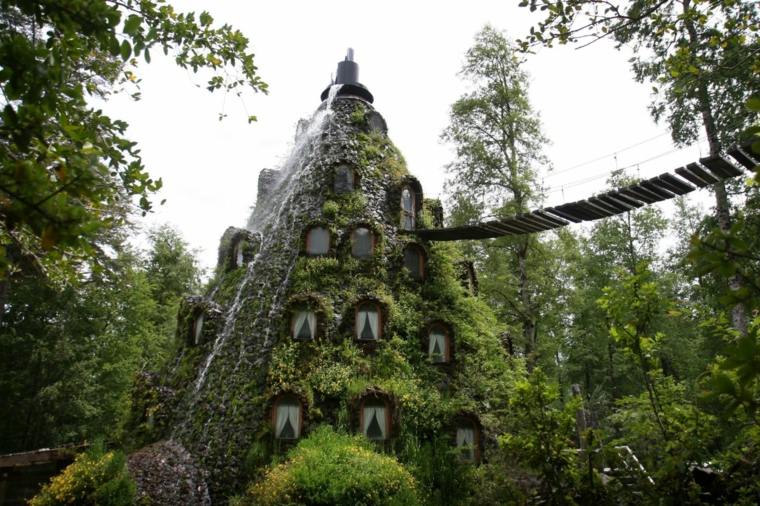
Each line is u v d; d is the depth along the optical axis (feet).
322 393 46.26
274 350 49.49
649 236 103.19
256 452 43.11
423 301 56.44
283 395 45.68
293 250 59.06
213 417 47.57
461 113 82.74
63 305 83.56
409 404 45.96
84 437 82.64
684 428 18.49
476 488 33.76
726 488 18.45
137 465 42.50
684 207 108.68
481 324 56.59
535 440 20.68
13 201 8.71
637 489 19.31
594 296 99.86
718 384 8.28
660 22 25.41
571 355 103.55
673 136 54.54
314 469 36.40
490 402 49.55
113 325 92.68
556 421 21.12
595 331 98.02
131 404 58.75
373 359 49.62
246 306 56.34
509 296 82.69
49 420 76.69
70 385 78.02
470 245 90.43
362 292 54.34
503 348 58.59
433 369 50.39
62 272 23.73
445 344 52.85
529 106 81.46
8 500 44.47
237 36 18.44
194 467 43.70
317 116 76.48
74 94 11.39
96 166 10.11
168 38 17.63
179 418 50.93
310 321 51.26
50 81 10.44
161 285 123.24
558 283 88.69
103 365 85.87
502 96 81.61
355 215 60.29
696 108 50.72
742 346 7.58
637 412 20.48
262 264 59.67
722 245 8.27
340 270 56.18
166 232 129.08
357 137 69.15
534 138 81.20
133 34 12.06
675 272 90.22
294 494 34.68
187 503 40.19
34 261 22.75
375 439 44.01
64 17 10.61
